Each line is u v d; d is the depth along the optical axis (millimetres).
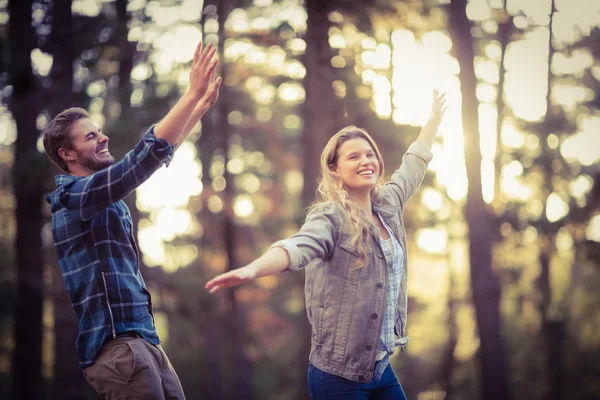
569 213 13852
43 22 10820
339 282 3004
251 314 17875
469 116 11406
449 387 14984
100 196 2836
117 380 2904
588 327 16438
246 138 15680
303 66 11961
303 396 13031
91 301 2947
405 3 11266
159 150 2807
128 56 11156
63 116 3107
